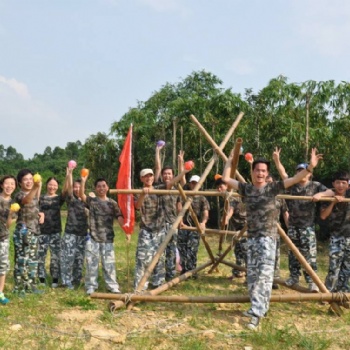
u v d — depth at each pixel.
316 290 6.28
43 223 7.37
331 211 6.32
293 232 6.75
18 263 6.49
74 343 4.56
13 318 5.37
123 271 8.84
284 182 5.45
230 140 14.40
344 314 5.81
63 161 46.53
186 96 20.98
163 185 6.98
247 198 5.60
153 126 18.50
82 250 7.41
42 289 6.88
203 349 4.48
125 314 5.64
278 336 4.79
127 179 6.92
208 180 15.77
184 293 7.07
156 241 6.98
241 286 7.68
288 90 13.53
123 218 6.93
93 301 6.25
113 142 19.92
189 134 16.11
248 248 5.60
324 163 13.09
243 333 4.94
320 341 4.65
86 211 7.39
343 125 12.87
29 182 6.54
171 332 5.01
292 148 13.18
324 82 13.26
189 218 8.23
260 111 13.90
